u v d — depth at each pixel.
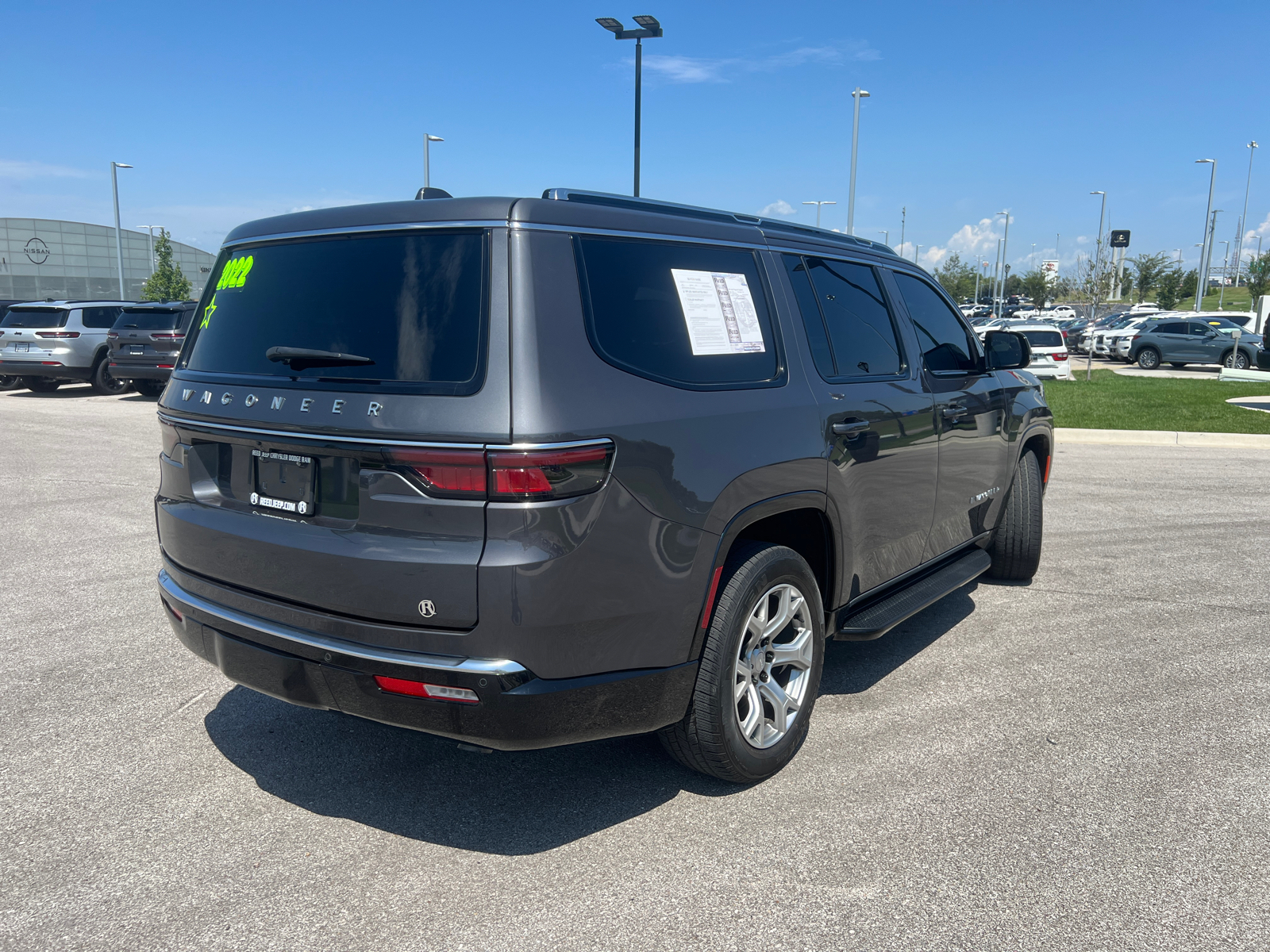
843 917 2.52
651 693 2.77
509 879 2.71
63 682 4.12
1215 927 2.48
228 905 2.58
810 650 3.41
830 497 3.42
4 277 72.81
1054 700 3.99
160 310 16.80
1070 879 2.69
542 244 2.62
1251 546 6.69
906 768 3.37
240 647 2.86
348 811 3.09
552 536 2.46
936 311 4.62
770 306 3.37
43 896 2.62
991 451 4.89
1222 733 3.66
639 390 2.70
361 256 2.77
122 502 7.94
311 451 2.67
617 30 20.08
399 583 2.50
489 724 2.51
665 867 2.76
